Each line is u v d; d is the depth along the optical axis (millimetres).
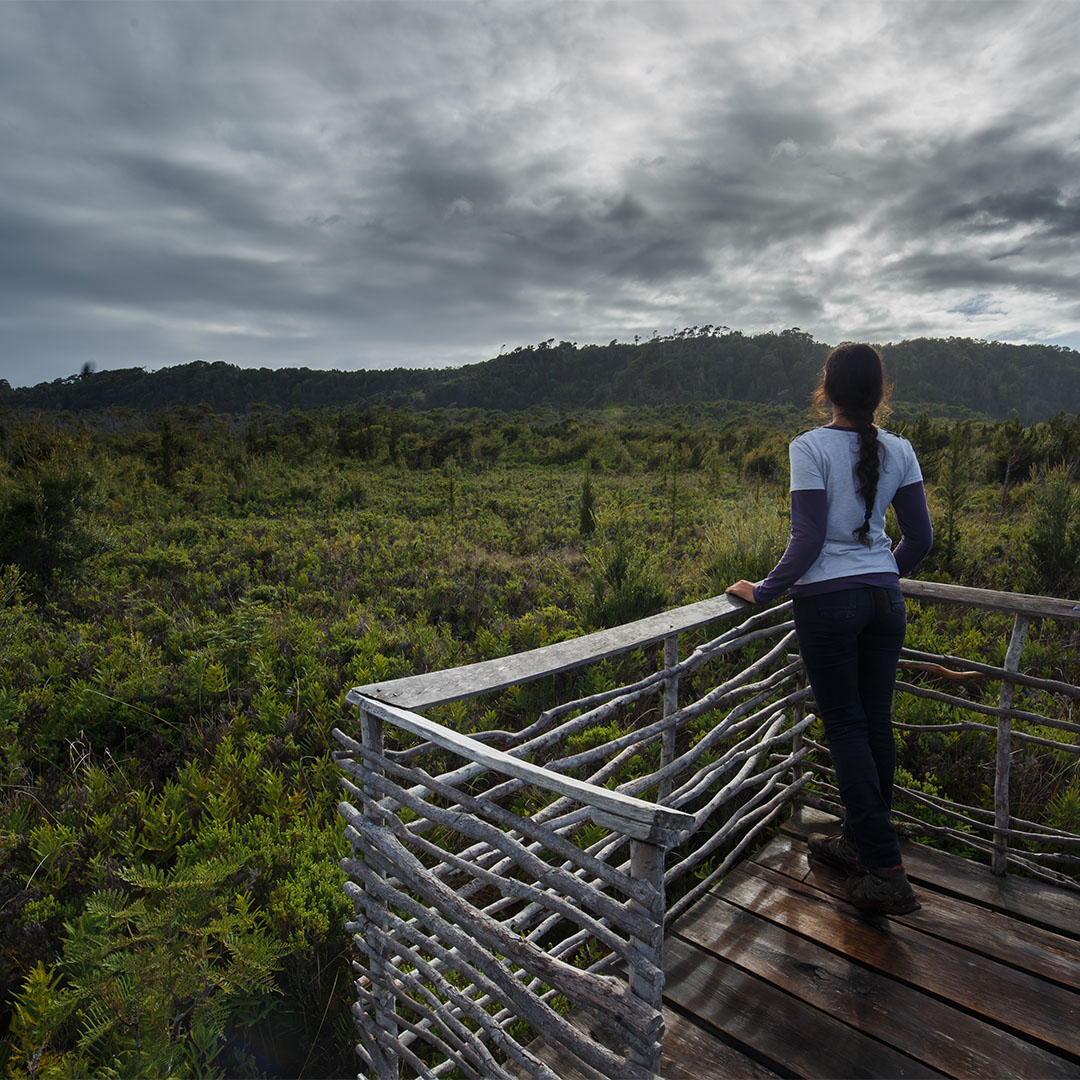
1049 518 7035
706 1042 2000
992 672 2648
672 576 8133
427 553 10180
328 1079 2336
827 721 2299
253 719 4738
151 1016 1983
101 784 3830
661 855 1153
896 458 2197
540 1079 1396
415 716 1610
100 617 7125
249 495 16078
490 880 1446
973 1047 1935
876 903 2318
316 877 2930
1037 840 2596
